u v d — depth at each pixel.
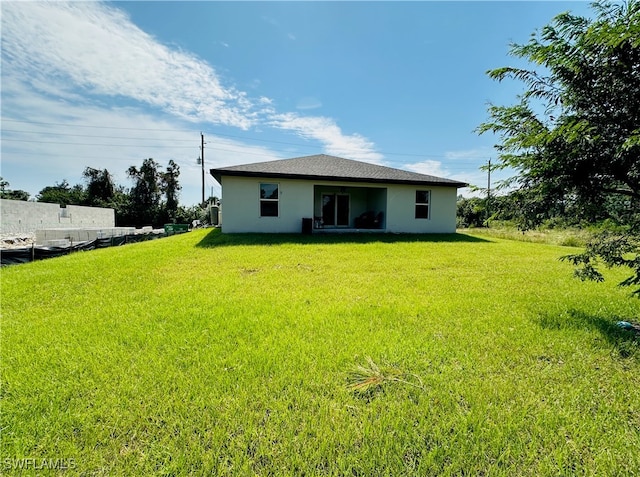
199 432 1.75
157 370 2.39
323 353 2.66
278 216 12.16
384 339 2.93
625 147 2.44
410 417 1.87
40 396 2.06
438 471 1.51
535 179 3.36
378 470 1.51
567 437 1.72
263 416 1.88
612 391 2.12
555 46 2.93
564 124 2.87
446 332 3.11
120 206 31.97
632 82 2.74
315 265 6.61
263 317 3.51
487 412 1.90
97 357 2.59
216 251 8.20
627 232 3.12
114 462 1.56
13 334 3.08
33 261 7.60
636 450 1.62
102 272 5.91
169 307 3.88
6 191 38.88
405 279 5.44
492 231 17.61
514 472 1.50
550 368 2.42
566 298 4.28
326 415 1.89
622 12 2.62
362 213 15.79
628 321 3.41
